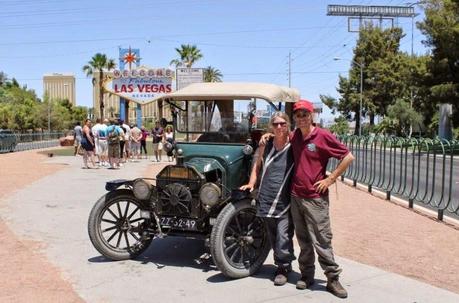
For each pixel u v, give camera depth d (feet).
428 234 25.54
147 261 20.54
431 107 133.49
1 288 17.10
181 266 19.93
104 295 16.67
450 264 20.42
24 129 218.38
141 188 19.81
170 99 22.48
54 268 19.43
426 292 17.06
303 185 16.61
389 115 173.27
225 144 21.40
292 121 25.21
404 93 200.54
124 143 71.61
